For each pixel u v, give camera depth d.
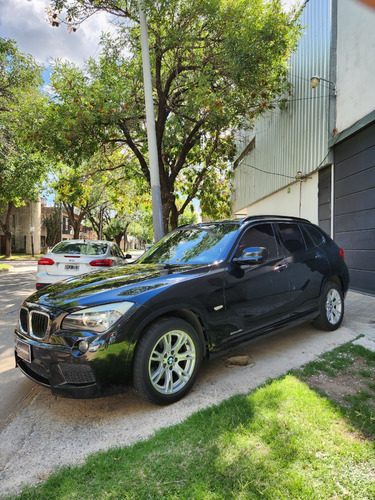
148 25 9.88
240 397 2.82
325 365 3.49
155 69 11.56
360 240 7.56
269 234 4.08
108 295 2.77
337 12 8.28
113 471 2.02
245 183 18.05
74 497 1.82
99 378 2.57
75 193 12.98
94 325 2.61
